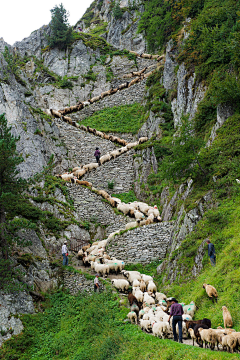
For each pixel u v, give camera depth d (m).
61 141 29.02
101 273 16.86
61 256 18.69
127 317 12.74
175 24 39.84
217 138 17.12
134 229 18.95
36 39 48.31
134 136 32.44
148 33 47.72
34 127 25.89
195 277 12.78
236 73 19.50
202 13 27.84
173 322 9.73
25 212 18.58
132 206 22.78
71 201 23.14
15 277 14.80
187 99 25.86
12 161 14.79
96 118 36.81
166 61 33.66
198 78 24.81
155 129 28.95
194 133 20.89
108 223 22.44
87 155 30.17
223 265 11.28
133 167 27.11
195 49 26.59
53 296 16.25
